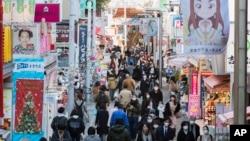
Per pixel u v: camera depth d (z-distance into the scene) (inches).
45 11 1754.4
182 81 2731.3
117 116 1577.3
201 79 2261.3
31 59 1460.4
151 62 3764.8
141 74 3107.8
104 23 5339.6
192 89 2356.1
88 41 2760.8
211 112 1989.4
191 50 1181.1
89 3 2881.4
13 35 1630.2
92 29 3218.5
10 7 1648.6
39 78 1455.5
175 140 1721.2
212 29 1173.7
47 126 1590.8
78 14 2920.8
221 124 1315.2
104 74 3307.1
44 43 1818.4
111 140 1365.7
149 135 1491.1
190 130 1440.7
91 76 2915.8
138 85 2970.0
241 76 868.6
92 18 3243.1
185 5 1171.9
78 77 2445.9
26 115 1453.0
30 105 1453.0
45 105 1539.1
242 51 867.4
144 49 5349.4
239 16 865.5
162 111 1844.2
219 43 1178.0
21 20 1689.2
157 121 1496.1
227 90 1959.9
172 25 3624.5
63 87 2010.3
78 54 2672.2
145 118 1546.5
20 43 1640.0
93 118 2305.6
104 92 1956.2
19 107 1451.8
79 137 1473.9
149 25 3846.0
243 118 866.1
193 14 1169.4
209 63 2094.0
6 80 1459.2
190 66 2559.1
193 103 2252.7
